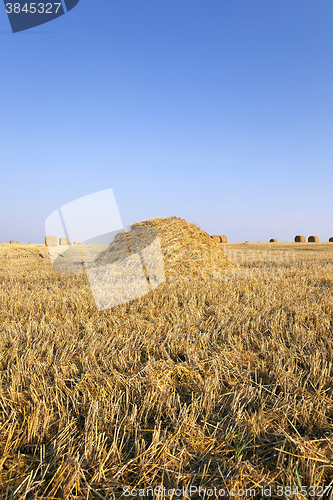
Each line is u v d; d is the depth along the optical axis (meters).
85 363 2.60
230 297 4.88
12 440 1.74
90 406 1.97
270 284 6.22
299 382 2.31
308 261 11.94
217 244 9.91
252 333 3.31
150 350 2.94
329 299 4.72
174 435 1.71
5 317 4.11
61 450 1.64
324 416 1.92
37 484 1.43
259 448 1.72
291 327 3.46
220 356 2.70
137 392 2.17
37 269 10.34
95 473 1.48
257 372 2.52
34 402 2.04
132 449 1.70
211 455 1.63
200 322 3.71
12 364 2.58
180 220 9.80
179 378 2.46
